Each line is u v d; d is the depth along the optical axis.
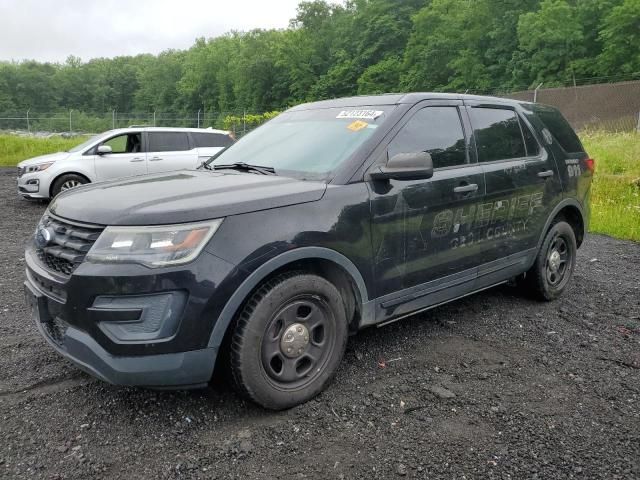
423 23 56.72
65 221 2.95
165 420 2.96
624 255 6.97
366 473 2.53
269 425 2.92
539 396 3.25
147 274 2.63
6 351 3.82
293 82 79.31
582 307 4.86
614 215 8.92
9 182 15.75
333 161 3.45
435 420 2.98
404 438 2.80
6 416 2.99
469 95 4.30
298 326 3.07
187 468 2.57
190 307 2.68
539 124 4.84
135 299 2.65
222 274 2.72
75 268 2.75
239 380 2.89
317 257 3.05
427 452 2.69
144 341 2.65
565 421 2.97
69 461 2.61
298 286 3.00
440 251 3.77
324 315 3.19
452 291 3.94
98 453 2.67
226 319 2.76
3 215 10.10
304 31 78.94
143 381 2.69
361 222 3.26
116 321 2.65
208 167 4.10
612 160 12.12
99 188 3.36
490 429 2.89
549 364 3.69
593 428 2.90
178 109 105.56
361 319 3.39
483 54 51.72
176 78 110.25
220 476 2.52
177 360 2.70
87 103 116.19
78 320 2.72
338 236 3.14
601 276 5.93
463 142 4.03
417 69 56.25
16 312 4.64
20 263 6.33
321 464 2.60
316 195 3.12
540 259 4.71
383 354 3.81
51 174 10.89
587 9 42.84
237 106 88.06
